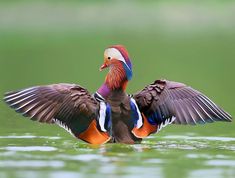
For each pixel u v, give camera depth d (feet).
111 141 44.60
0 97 73.67
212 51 131.95
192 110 44.93
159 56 122.01
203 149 43.73
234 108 68.08
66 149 42.91
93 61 115.14
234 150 43.32
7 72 99.66
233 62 113.91
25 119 57.62
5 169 36.52
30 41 149.79
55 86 44.16
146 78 92.79
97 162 38.45
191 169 36.83
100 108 44.32
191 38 157.28
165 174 35.50
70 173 35.58
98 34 163.94
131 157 40.11
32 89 43.70
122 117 44.96
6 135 49.88
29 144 45.39
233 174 35.65
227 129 55.06
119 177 34.73
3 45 142.10
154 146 44.75
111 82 45.42
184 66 107.96
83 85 85.81
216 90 82.89
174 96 45.37
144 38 156.46
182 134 52.19
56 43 145.79
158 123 45.50
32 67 106.01
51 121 43.57
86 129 44.24
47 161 38.65
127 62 45.55
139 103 45.55
